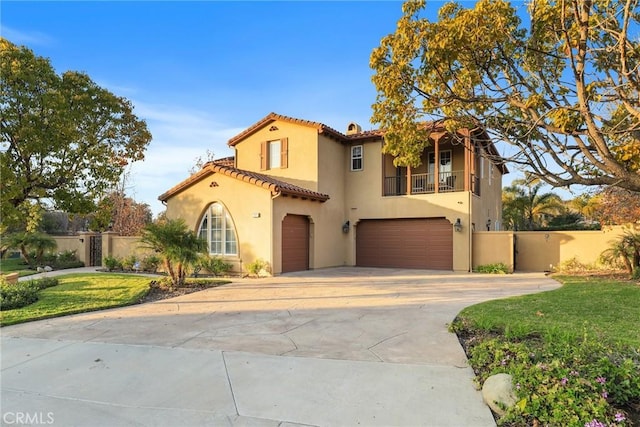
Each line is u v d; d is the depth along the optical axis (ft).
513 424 12.10
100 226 63.00
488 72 27.58
